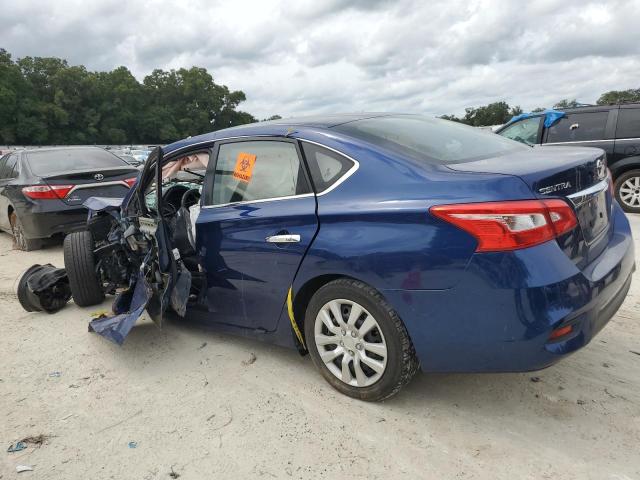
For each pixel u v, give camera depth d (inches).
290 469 96.7
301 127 125.1
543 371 125.2
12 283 234.4
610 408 108.7
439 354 100.3
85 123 3336.6
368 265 103.1
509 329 91.8
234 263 131.4
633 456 94.0
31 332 170.6
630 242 118.0
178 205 175.3
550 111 338.0
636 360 128.2
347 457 98.8
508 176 93.6
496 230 90.3
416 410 112.2
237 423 111.8
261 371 133.8
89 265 178.5
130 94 3550.7
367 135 117.8
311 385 125.0
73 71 3253.0
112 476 98.0
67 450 106.3
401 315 101.6
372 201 105.0
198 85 3966.5
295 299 120.6
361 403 115.7
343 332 113.9
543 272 89.4
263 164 128.0
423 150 113.0
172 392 126.6
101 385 132.3
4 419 119.0
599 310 98.0
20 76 3002.0
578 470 91.4
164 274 141.5
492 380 122.3
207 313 146.6
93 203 189.3
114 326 144.0
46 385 134.0
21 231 295.9
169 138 3762.3
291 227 117.0
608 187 118.0
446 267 94.7
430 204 96.7
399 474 93.4
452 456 97.0
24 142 2955.2
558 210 92.5
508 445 99.2
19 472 100.4
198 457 101.7
